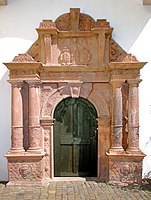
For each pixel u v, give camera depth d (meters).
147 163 7.36
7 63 6.73
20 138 6.89
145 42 7.40
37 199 5.73
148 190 6.38
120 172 6.94
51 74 7.22
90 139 7.52
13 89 6.88
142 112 7.36
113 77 6.97
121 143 7.02
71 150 7.50
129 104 7.00
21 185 6.75
